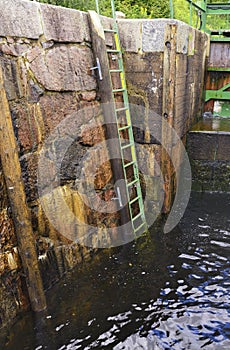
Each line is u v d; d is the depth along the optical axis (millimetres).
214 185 5062
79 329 2566
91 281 3100
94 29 2980
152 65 3594
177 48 3621
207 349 2408
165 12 6832
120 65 3502
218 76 6027
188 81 4512
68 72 2771
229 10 5770
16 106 2283
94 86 3152
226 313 2744
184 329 2588
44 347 2395
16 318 2514
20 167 2291
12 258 2408
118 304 2834
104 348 2412
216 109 6262
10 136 2150
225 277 3180
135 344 2453
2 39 2115
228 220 4238
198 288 3035
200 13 5328
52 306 2758
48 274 2828
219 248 3645
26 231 2383
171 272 3256
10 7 2150
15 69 2244
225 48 5879
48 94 2584
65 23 2674
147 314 2732
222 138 4832
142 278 3168
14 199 2268
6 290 2402
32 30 2348
